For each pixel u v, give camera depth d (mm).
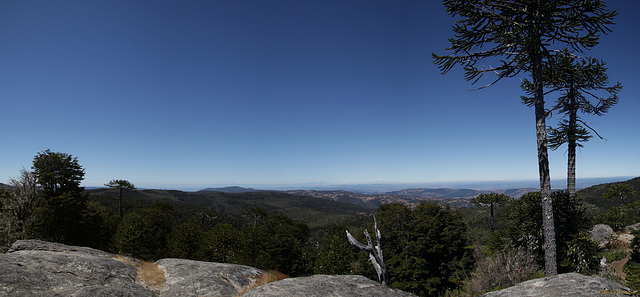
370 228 46156
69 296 8898
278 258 47500
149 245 40969
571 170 18000
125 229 38969
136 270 13883
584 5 11477
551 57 12531
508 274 15961
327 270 43875
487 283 16312
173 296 11086
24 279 9469
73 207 27766
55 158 28266
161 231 50625
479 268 19250
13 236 25359
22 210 26656
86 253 15859
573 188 17844
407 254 37594
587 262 16531
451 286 35406
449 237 36656
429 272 36031
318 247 78500
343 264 43938
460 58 13898
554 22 12188
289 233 51656
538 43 11969
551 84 18172
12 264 10320
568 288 7590
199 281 12320
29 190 27219
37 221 26438
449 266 36312
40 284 9602
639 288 8445
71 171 29109
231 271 14648
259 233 52250
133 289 11195
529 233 18953
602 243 24984
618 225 30016
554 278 8500
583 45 11977
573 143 17406
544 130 13008
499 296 8656
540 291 7941
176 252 42875
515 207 21328
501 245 22828
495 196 45062
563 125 16297
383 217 43781
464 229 39438
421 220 38656
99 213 34969
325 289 9609
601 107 18094
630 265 16469
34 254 12180
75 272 11297
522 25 12227
